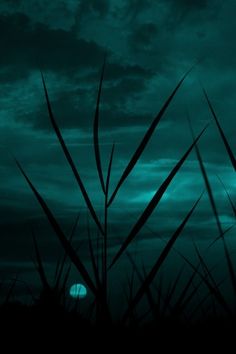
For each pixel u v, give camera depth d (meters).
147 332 0.87
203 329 0.85
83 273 0.90
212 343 0.81
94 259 0.91
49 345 0.95
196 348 0.82
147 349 0.84
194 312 0.91
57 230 0.93
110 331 0.86
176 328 0.86
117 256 0.92
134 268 0.89
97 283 0.89
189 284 0.90
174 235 0.92
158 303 0.87
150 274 0.88
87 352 0.87
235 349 0.80
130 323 0.87
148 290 0.87
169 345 0.83
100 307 0.87
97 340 0.87
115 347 0.85
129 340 0.86
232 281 0.69
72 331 0.92
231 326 0.81
